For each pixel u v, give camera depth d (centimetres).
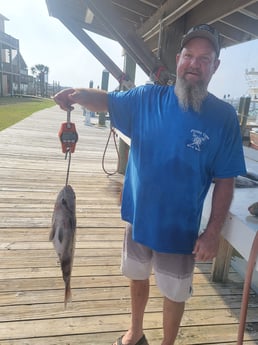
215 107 142
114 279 257
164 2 336
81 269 267
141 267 172
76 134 162
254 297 249
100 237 330
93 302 227
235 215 157
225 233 166
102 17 287
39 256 279
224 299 244
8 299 221
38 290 234
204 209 193
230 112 144
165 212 150
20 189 457
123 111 161
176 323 166
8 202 404
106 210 408
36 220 354
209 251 146
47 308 216
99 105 163
